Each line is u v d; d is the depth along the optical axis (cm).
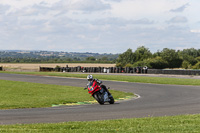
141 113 1684
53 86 4128
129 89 3641
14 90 3528
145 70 8369
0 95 2958
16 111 1805
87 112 1738
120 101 2431
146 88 3747
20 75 7362
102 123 1284
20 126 1216
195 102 2256
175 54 13200
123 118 1489
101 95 2178
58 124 1262
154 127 1180
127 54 14900
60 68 10619
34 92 3288
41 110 1852
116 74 7950
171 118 1431
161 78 5803
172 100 2438
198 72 7006
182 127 1174
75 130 1119
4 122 1386
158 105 2084
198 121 1330
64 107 2019
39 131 1098
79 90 3534
